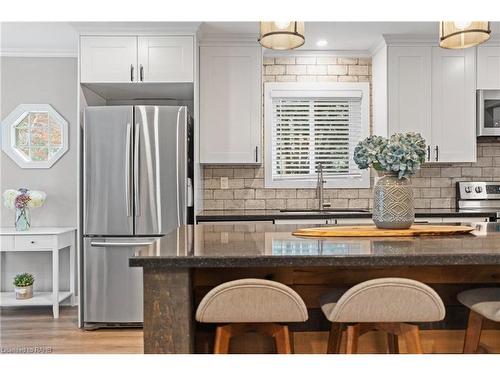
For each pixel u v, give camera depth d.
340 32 4.15
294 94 4.72
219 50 4.29
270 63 4.73
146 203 3.83
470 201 4.50
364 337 2.09
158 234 3.83
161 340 1.66
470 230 2.38
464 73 4.27
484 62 4.28
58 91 4.79
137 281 3.84
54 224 4.79
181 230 2.68
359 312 1.62
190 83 4.06
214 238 2.21
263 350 2.06
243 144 4.31
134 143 3.83
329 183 4.74
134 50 4.01
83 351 3.28
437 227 2.53
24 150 4.81
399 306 1.61
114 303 3.85
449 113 4.27
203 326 2.05
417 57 4.25
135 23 3.92
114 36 4.01
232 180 4.68
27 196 4.41
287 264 1.62
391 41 4.23
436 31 4.12
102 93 4.43
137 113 3.84
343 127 4.77
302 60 4.73
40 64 4.78
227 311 1.62
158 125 3.84
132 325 3.89
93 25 3.96
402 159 2.32
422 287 1.59
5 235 4.21
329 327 2.08
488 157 4.62
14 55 4.75
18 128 4.80
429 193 4.63
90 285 3.86
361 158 2.40
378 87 4.51
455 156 4.28
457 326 2.11
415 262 1.63
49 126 4.81
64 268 4.77
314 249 1.77
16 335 3.70
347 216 3.92
